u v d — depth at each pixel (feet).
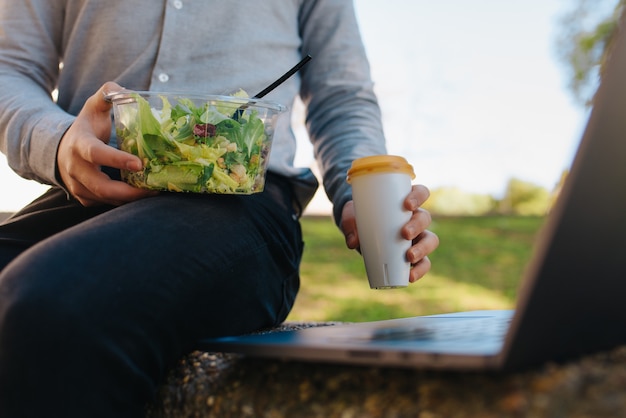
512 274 14.32
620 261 1.89
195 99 2.86
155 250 2.56
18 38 3.86
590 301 1.83
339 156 4.05
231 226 3.04
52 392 2.10
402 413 1.84
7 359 2.11
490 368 1.61
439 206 21.93
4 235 3.46
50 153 3.14
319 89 4.43
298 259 3.91
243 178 2.98
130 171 2.97
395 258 3.18
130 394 2.25
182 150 2.86
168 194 3.04
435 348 1.75
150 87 3.72
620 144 1.76
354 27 4.51
